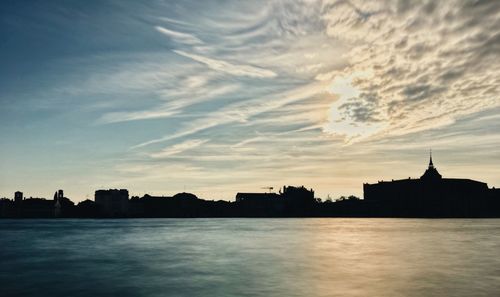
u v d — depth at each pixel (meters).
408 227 168.00
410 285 41.66
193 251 75.12
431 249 76.38
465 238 103.00
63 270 53.44
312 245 85.94
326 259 62.34
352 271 50.53
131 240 102.38
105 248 82.19
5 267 56.50
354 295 37.53
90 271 52.41
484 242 91.44
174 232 135.62
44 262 61.47
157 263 59.38
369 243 89.62
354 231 137.12
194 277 47.25
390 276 46.88
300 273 49.38
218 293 38.84
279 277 46.78
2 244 92.62
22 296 38.28
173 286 42.19
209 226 183.00
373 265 55.66
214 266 55.81
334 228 160.25
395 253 69.94
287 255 67.88
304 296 37.38
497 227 166.00
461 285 41.50
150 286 42.34
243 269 52.91
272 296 37.34
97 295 38.44
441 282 43.09
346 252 71.75
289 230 144.75
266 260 61.66
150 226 185.12
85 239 106.31
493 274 47.88
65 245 89.62
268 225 193.62
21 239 107.12
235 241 97.38
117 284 43.53
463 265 55.25
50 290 40.84
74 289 41.22
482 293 38.00
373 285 41.81
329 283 42.97
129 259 64.31
